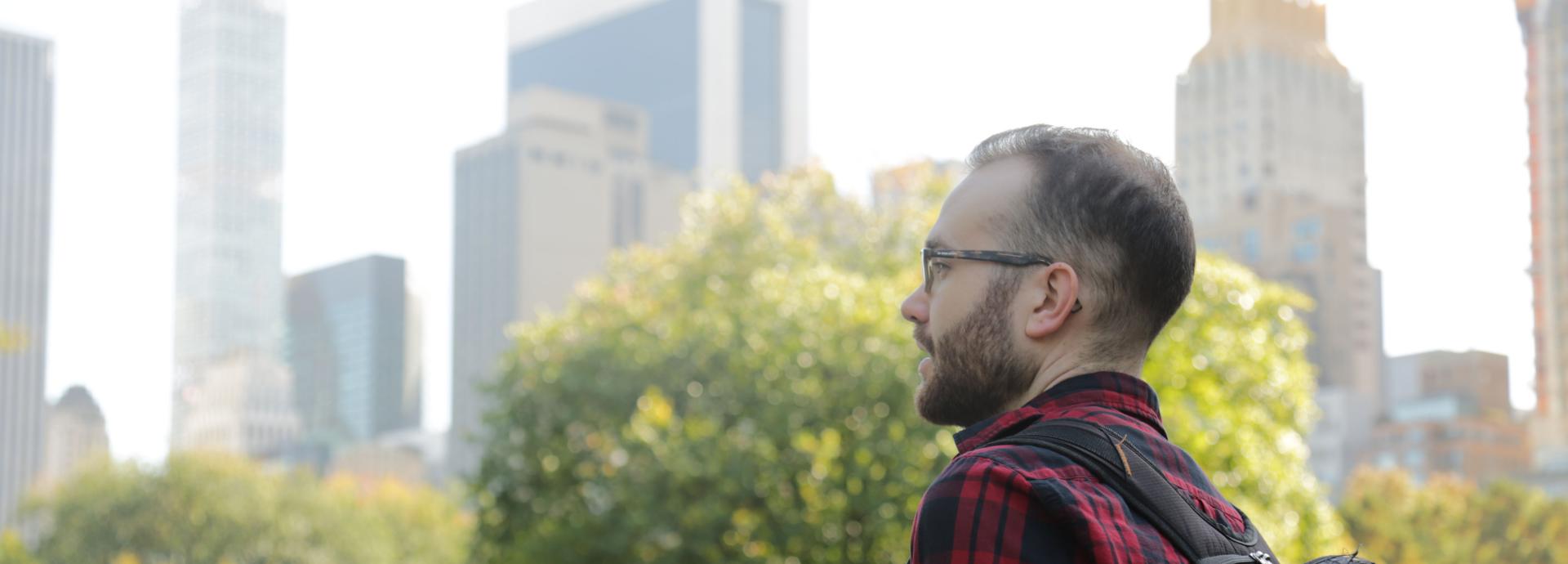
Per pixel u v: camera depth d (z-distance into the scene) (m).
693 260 28.89
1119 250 1.50
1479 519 38.69
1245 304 15.47
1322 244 81.75
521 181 164.88
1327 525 14.89
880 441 15.06
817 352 16.06
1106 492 1.36
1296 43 85.69
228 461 74.38
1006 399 1.54
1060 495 1.31
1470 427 64.19
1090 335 1.51
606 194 169.12
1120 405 1.49
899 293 16.86
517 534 18.69
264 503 72.12
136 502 70.75
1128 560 1.29
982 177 1.57
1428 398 69.00
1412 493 40.25
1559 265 57.94
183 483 71.38
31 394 157.88
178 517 70.62
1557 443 57.59
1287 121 84.62
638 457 17.14
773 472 15.27
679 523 15.95
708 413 18.14
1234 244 85.06
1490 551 38.16
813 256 28.58
